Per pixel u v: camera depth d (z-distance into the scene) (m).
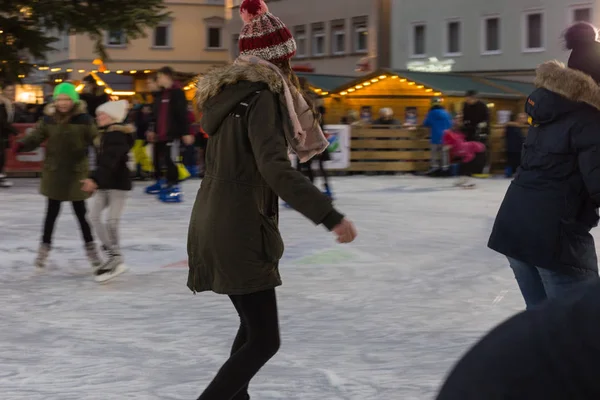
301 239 10.52
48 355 5.44
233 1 52.66
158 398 4.61
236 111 3.68
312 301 7.02
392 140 22.84
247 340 3.76
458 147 18.62
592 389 1.49
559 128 4.35
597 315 1.52
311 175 15.53
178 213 13.14
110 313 6.59
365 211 13.77
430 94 28.92
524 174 4.51
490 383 1.56
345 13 46.75
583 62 4.41
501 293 7.39
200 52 61.59
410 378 4.96
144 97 34.78
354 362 5.28
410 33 44.16
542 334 1.56
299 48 50.88
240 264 3.64
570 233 4.38
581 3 37.22
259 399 4.58
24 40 20.66
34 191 16.62
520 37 39.66
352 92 30.53
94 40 21.28
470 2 41.38
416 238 10.71
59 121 8.02
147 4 20.84
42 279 7.93
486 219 12.83
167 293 7.32
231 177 3.68
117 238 7.85
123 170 7.78
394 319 6.42
